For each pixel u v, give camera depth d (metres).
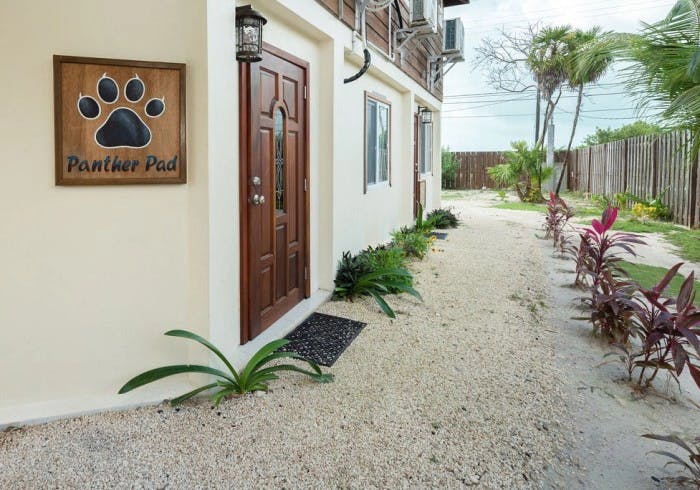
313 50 4.25
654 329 2.77
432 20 6.93
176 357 2.67
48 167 2.36
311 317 3.91
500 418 2.46
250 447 2.18
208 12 2.46
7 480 1.96
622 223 9.44
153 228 2.54
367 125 6.15
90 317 2.50
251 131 3.18
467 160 21.56
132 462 2.07
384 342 3.42
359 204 5.65
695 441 1.98
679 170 9.24
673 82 5.26
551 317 4.02
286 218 3.85
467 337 3.54
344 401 2.59
